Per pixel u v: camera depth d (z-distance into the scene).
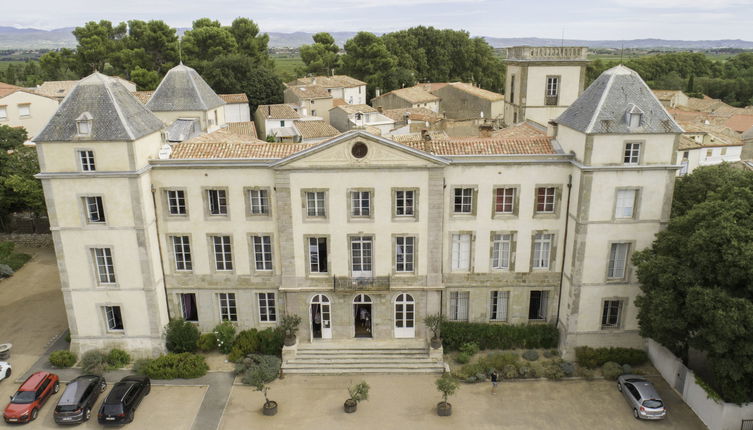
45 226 61.97
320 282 38.00
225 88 110.81
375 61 139.25
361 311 41.66
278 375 36.91
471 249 38.09
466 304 40.09
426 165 35.38
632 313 37.84
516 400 34.50
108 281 37.12
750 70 176.88
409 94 111.62
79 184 34.62
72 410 31.98
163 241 37.72
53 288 50.69
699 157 82.94
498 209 37.62
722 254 29.50
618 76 35.75
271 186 36.47
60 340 41.53
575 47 56.62
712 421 31.44
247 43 138.12
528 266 38.59
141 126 35.53
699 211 31.88
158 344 38.00
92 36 130.75
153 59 128.25
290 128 87.56
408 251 37.62
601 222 35.66
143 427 32.19
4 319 44.94
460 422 32.50
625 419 32.75
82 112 34.34
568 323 37.75
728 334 28.28
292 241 37.09
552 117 58.19
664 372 36.28
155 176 36.31
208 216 37.22
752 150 92.88
